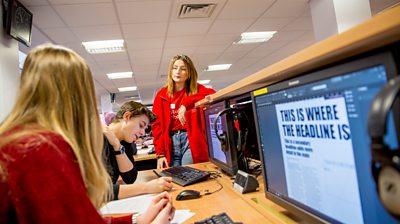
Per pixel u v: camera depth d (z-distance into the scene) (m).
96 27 3.84
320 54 0.49
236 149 1.32
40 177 0.47
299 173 0.71
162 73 7.49
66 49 0.65
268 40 5.31
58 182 0.48
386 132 0.32
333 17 3.33
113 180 1.59
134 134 1.80
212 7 3.56
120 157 1.66
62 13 3.29
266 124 0.86
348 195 0.55
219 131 1.44
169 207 0.89
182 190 1.29
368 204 0.49
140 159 2.99
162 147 2.16
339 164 0.56
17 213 0.47
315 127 0.62
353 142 0.51
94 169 0.64
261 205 0.95
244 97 1.30
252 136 1.43
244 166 1.35
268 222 0.81
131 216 0.89
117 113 1.85
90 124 0.64
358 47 0.44
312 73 0.59
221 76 8.84
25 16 2.85
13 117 0.57
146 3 3.27
